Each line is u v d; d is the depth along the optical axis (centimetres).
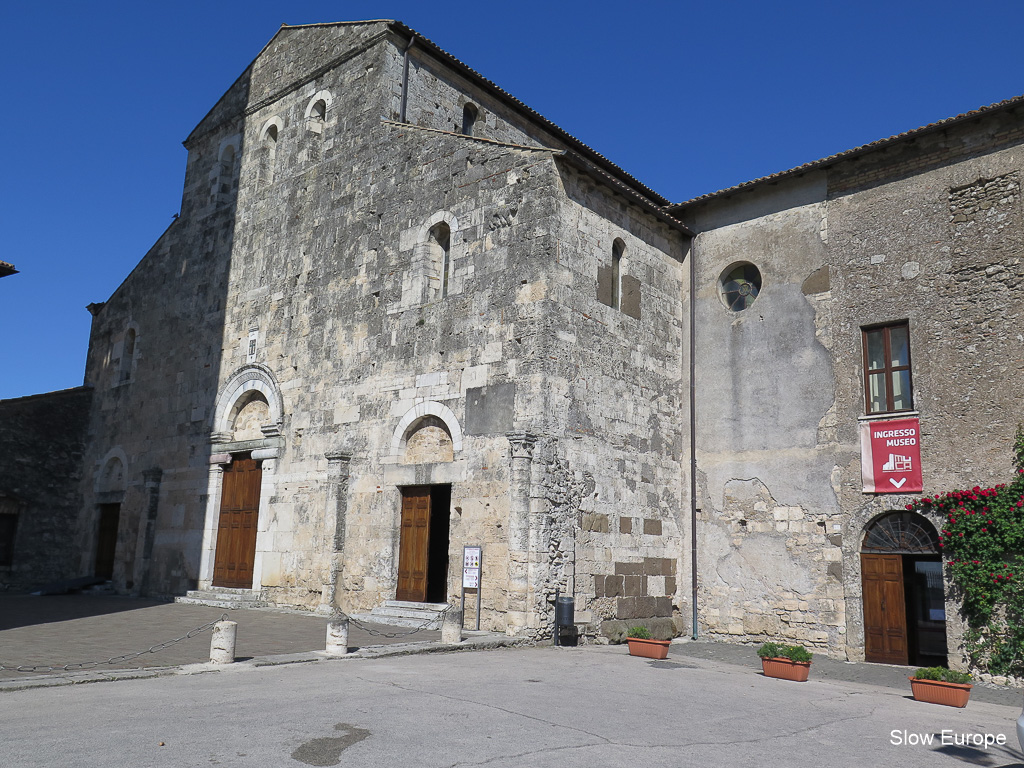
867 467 1830
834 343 1934
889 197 1908
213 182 2797
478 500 1759
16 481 2786
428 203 2045
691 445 2105
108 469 2889
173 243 2891
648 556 1941
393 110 2259
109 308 3105
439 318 1941
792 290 2028
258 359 2428
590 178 1905
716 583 2011
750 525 1986
